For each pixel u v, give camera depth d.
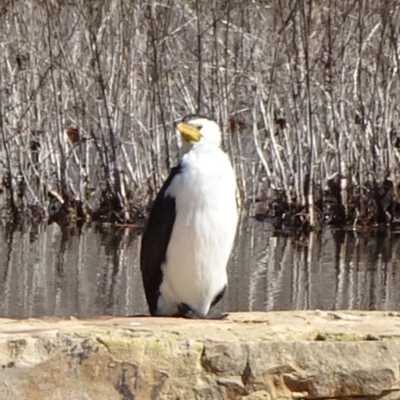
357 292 11.96
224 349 6.23
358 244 14.86
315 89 15.70
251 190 17.02
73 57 15.66
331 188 16.00
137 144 16.05
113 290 11.80
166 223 8.02
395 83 15.63
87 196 16.38
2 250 13.99
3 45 15.77
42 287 11.87
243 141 17.45
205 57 15.65
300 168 15.71
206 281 8.09
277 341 6.28
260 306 11.20
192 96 15.67
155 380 6.21
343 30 15.24
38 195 16.22
